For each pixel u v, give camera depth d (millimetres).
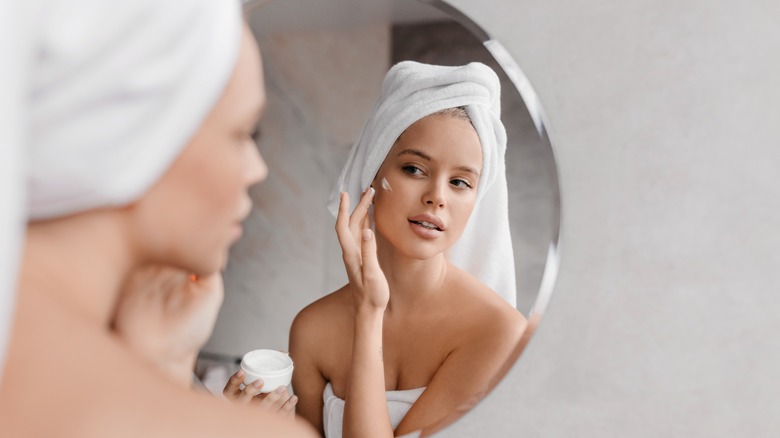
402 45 769
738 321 858
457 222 777
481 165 772
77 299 357
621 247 859
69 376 307
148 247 390
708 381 869
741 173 839
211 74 345
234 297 792
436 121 768
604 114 842
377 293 792
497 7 838
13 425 297
